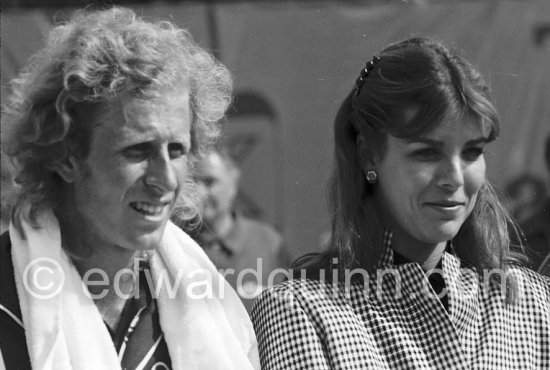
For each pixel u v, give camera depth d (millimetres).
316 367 6176
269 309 6441
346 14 14031
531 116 13750
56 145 5297
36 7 12711
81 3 12891
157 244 5617
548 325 6664
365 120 6359
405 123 6102
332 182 6734
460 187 6168
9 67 12398
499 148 13719
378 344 6324
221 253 12586
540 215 12062
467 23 13797
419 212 6211
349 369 6164
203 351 5891
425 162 6168
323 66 14203
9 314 5441
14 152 5402
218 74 6148
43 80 5281
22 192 5496
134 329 5832
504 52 13828
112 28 5391
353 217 6539
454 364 6305
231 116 14328
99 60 5219
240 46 14242
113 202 5312
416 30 13750
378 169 6453
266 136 14484
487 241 6832
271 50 14344
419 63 6164
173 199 5453
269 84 14398
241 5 14133
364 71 6469
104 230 5430
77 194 5480
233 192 12828
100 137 5254
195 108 5895
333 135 6883
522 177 13453
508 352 6516
